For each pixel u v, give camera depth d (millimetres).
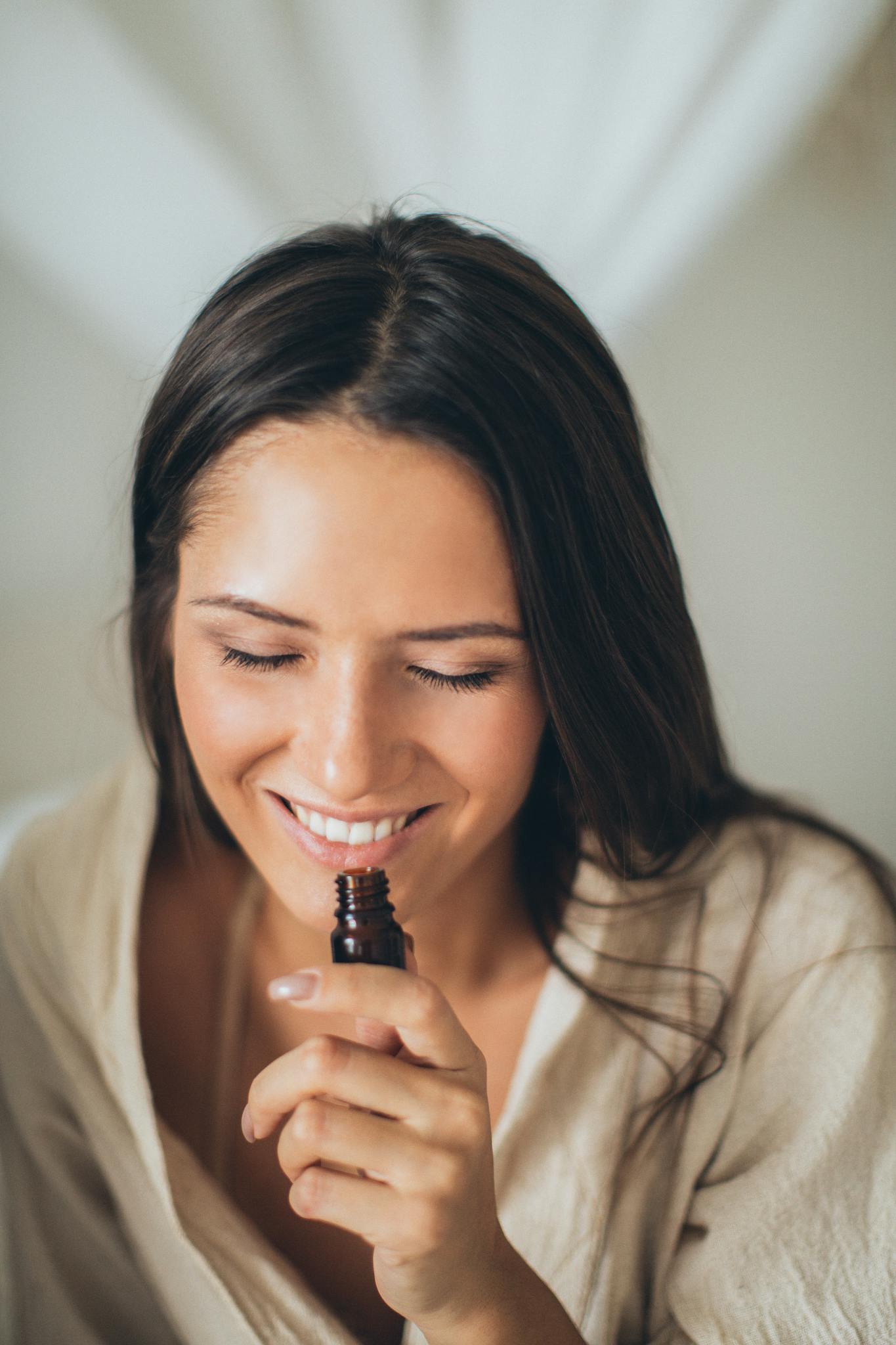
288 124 1724
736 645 2199
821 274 2234
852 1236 729
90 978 800
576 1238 756
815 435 2227
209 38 1590
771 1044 801
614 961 805
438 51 1766
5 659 1604
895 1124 754
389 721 603
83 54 1492
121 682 1629
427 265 624
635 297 2139
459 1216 541
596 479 659
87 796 920
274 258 661
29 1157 891
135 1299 906
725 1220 748
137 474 729
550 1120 770
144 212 1620
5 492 1583
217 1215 755
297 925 855
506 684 624
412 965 582
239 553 585
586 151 1961
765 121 2037
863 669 2217
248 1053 879
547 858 841
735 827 876
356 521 562
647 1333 808
